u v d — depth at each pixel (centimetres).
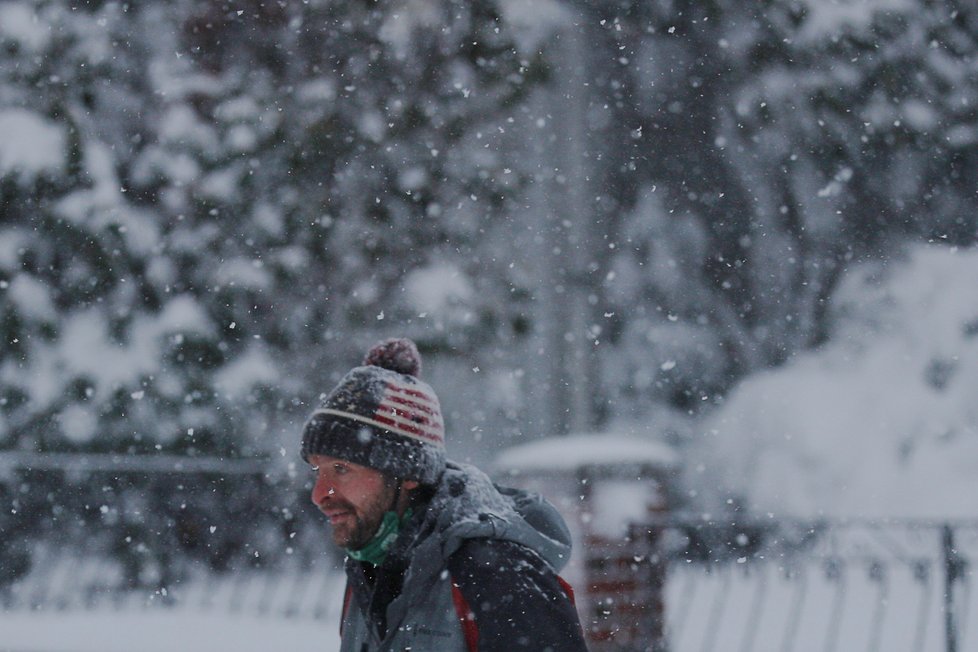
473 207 2550
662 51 3509
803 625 1717
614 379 3312
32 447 2261
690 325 3397
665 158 3516
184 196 2462
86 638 1341
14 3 2400
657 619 1331
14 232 2311
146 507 2019
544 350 1981
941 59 3272
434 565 448
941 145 3284
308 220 2500
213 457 2359
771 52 3334
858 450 2711
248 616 1529
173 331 2355
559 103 2523
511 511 471
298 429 2422
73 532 2038
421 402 475
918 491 2606
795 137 3372
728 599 1881
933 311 2961
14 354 2286
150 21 2561
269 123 2522
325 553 1980
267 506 1956
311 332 2500
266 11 2684
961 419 2739
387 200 2577
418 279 2506
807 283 3356
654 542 1348
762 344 3356
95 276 2336
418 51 2644
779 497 2698
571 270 2183
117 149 2478
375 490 468
